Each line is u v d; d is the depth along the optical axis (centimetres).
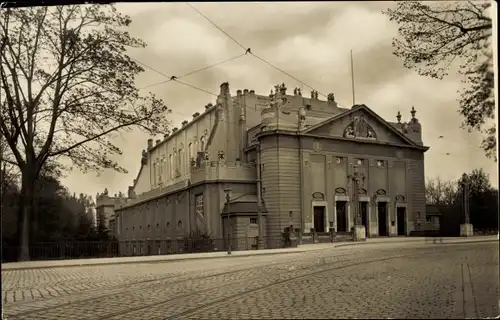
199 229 4541
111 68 1925
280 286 1276
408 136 3269
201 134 4791
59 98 1878
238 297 1116
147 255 3183
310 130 4619
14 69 1730
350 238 4088
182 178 4362
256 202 4712
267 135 4697
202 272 1830
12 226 1686
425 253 1841
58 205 1908
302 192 4609
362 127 3903
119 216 2816
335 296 1044
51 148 1867
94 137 2028
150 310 994
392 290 1077
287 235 4156
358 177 3991
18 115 1708
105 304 1098
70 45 1842
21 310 1048
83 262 2308
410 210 3180
